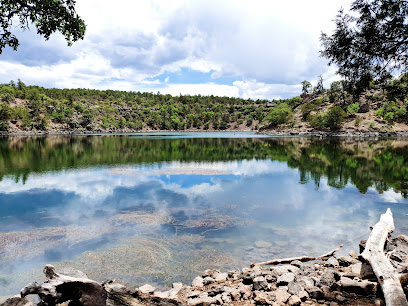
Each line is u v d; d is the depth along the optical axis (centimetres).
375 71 717
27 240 995
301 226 1149
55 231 1089
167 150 5128
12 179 2267
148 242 975
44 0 793
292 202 1560
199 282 669
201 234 1059
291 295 555
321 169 2894
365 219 1252
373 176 2480
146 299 482
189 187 1981
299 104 17112
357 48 706
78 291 421
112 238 1015
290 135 12419
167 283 700
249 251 899
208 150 5175
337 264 748
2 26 802
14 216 1290
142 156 4084
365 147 5750
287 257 853
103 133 15200
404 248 784
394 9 621
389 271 534
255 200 1606
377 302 491
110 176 2420
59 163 3256
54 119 16100
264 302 530
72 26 890
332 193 1808
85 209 1411
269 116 15275
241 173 2606
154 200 1602
